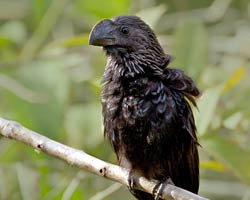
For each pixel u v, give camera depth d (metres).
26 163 13.52
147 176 10.96
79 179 12.89
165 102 10.94
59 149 10.70
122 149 11.08
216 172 15.10
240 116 12.99
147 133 10.91
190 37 13.60
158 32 16.08
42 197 12.85
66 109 13.56
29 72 13.53
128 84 11.10
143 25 11.42
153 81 11.07
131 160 11.02
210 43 14.88
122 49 11.26
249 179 12.52
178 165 11.08
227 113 13.02
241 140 12.91
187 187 11.38
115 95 11.09
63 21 15.77
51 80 13.52
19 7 15.88
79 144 13.98
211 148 12.55
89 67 14.65
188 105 11.05
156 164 10.97
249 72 14.36
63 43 13.98
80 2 14.41
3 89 13.72
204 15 16.12
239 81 13.79
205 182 14.46
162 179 10.99
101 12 14.27
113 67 11.30
